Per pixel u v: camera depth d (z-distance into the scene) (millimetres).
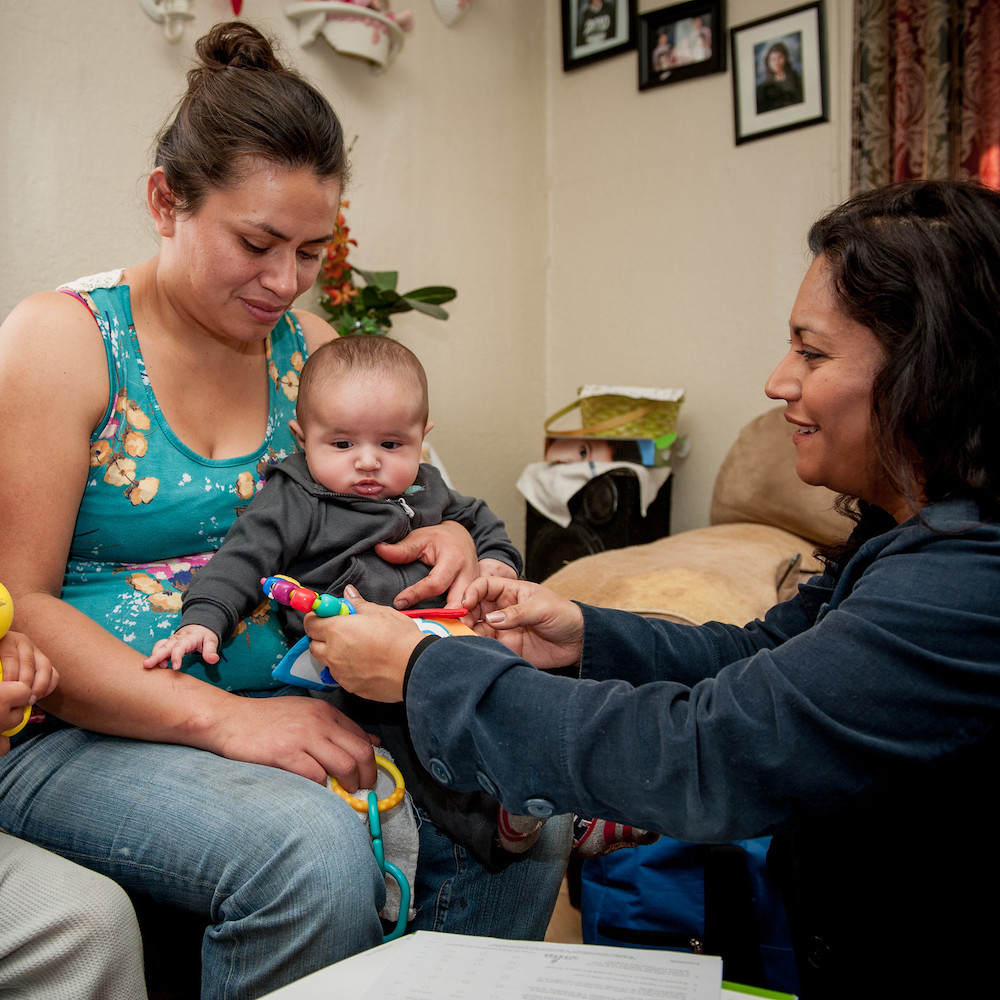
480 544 1317
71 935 805
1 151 1921
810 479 859
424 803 1054
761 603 1851
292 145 965
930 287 698
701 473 3186
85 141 2066
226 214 971
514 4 3301
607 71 3328
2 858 867
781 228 2924
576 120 3436
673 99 3158
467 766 751
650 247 3260
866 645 652
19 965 806
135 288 1104
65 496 977
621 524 2793
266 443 1195
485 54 3184
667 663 1024
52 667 849
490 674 740
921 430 711
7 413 953
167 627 1051
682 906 1358
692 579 1877
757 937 1204
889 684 640
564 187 3496
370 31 2545
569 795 717
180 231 1011
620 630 1014
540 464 3113
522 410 3477
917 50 2627
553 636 1029
